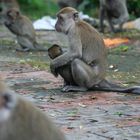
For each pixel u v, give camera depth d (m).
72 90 12.27
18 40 20.08
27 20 20.17
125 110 10.46
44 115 5.70
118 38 22.69
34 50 19.89
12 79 13.66
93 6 33.38
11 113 5.34
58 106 10.79
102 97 11.67
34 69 15.20
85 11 33.00
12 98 5.20
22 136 5.45
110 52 19.03
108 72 15.04
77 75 12.22
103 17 25.09
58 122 9.54
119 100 11.36
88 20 27.09
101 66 12.50
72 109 10.53
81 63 12.26
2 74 14.33
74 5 32.03
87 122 9.56
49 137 5.59
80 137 8.63
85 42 12.46
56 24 12.78
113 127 9.24
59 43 21.67
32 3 38.00
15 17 20.05
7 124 5.35
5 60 16.94
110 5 24.56
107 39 22.36
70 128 9.15
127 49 19.72
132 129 9.13
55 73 12.56
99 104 10.97
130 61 17.02
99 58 12.48
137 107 10.72
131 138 8.61
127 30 25.44
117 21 25.34
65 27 12.59
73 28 12.45
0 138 5.33
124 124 9.44
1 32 25.47
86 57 12.42
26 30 19.86
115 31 24.88
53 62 12.40
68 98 11.56
